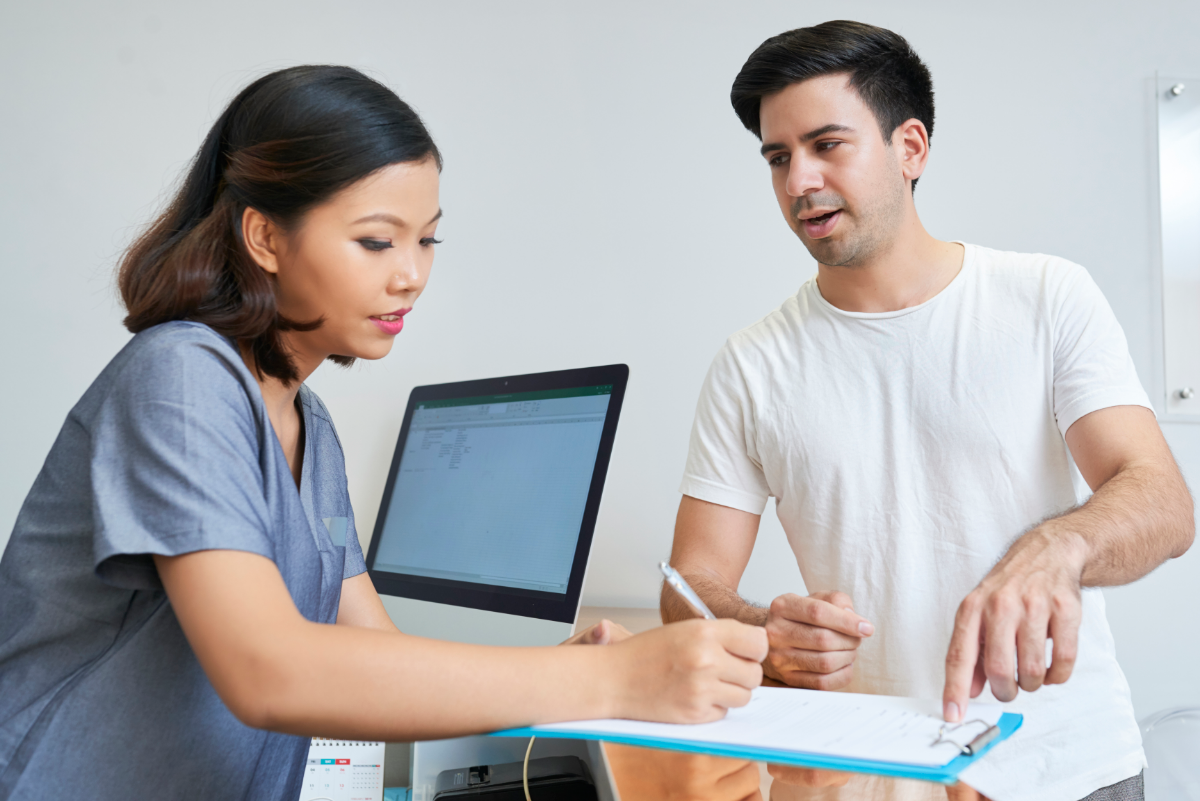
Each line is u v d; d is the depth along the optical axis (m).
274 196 0.66
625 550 1.69
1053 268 1.10
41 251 1.60
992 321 1.09
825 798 0.51
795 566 1.71
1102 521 0.79
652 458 1.71
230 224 0.69
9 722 0.61
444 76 1.72
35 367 1.58
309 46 1.69
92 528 0.62
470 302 1.70
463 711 0.56
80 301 1.60
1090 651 1.02
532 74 1.75
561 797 0.70
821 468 1.15
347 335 0.72
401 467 1.51
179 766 0.63
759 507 1.25
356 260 0.68
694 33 1.78
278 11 1.68
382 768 1.23
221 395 0.61
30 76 1.61
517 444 1.29
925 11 1.82
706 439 1.25
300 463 0.83
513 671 0.59
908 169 1.11
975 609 0.68
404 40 1.72
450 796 0.77
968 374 1.09
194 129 1.65
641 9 1.77
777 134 1.05
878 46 1.03
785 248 1.77
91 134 1.62
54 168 1.61
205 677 0.64
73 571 0.63
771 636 0.81
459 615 1.23
